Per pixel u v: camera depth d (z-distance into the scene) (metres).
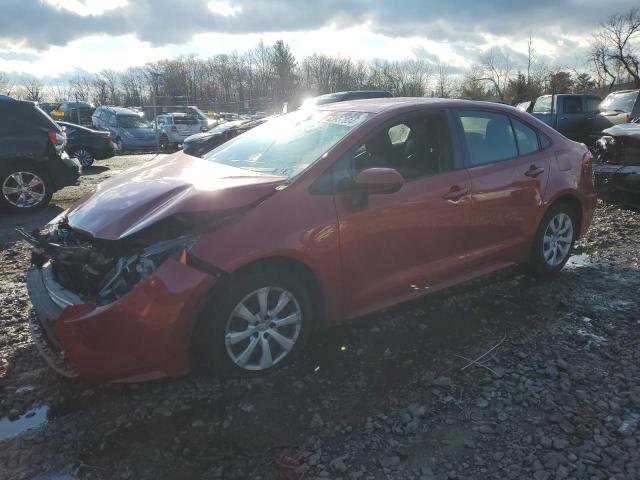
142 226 2.85
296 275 3.18
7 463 2.47
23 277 4.93
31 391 3.05
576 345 3.56
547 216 4.56
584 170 4.83
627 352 3.45
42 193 8.23
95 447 2.59
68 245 3.12
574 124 15.65
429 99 4.06
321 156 3.33
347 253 3.29
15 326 3.85
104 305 2.70
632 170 7.44
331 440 2.63
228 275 2.84
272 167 3.53
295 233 3.05
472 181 3.91
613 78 42.78
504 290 4.51
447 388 3.07
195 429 2.72
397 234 3.51
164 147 22.55
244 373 3.08
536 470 2.40
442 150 3.86
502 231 4.20
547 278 4.78
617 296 4.39
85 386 3.10
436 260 3.80
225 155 4.09
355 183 3.27
